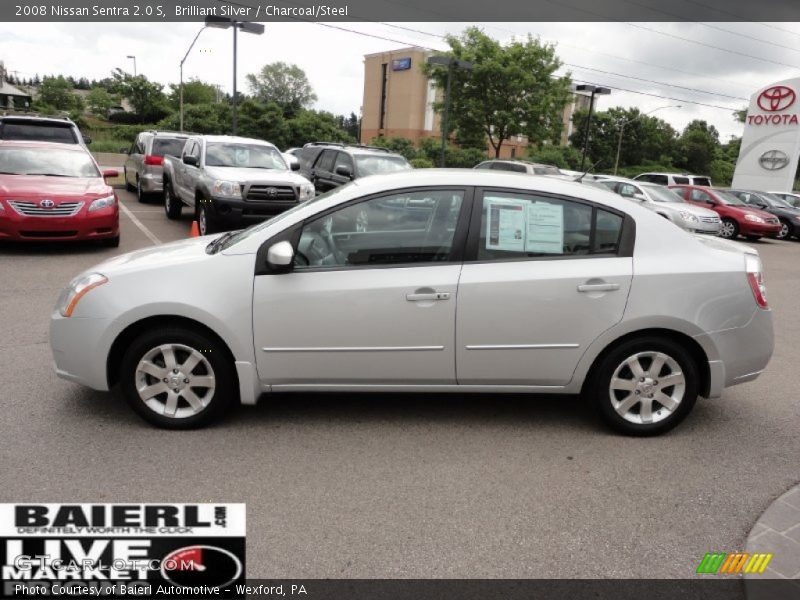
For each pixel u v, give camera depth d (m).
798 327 7.93
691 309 4.00
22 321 6.24
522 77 32.50
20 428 3.99
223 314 3.86
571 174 21.89
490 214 4.00
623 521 3.24
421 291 3.90
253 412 4.40
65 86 75.38
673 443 4.18
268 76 95.56
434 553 2.92
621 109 72.44
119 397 4.53
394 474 3.62
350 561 2.84
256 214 11.32
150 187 16.72
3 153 10.37
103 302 3.89
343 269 3.93
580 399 4.87
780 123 32.53
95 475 3.47
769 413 4.80
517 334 3.98
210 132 52.50
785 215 21.23
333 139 57.06
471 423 4.36
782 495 3.52
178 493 3.34
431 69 34.16
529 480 3.62
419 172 4.21
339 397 4.73
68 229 9.49
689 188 20.70
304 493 3.38
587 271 3.97
